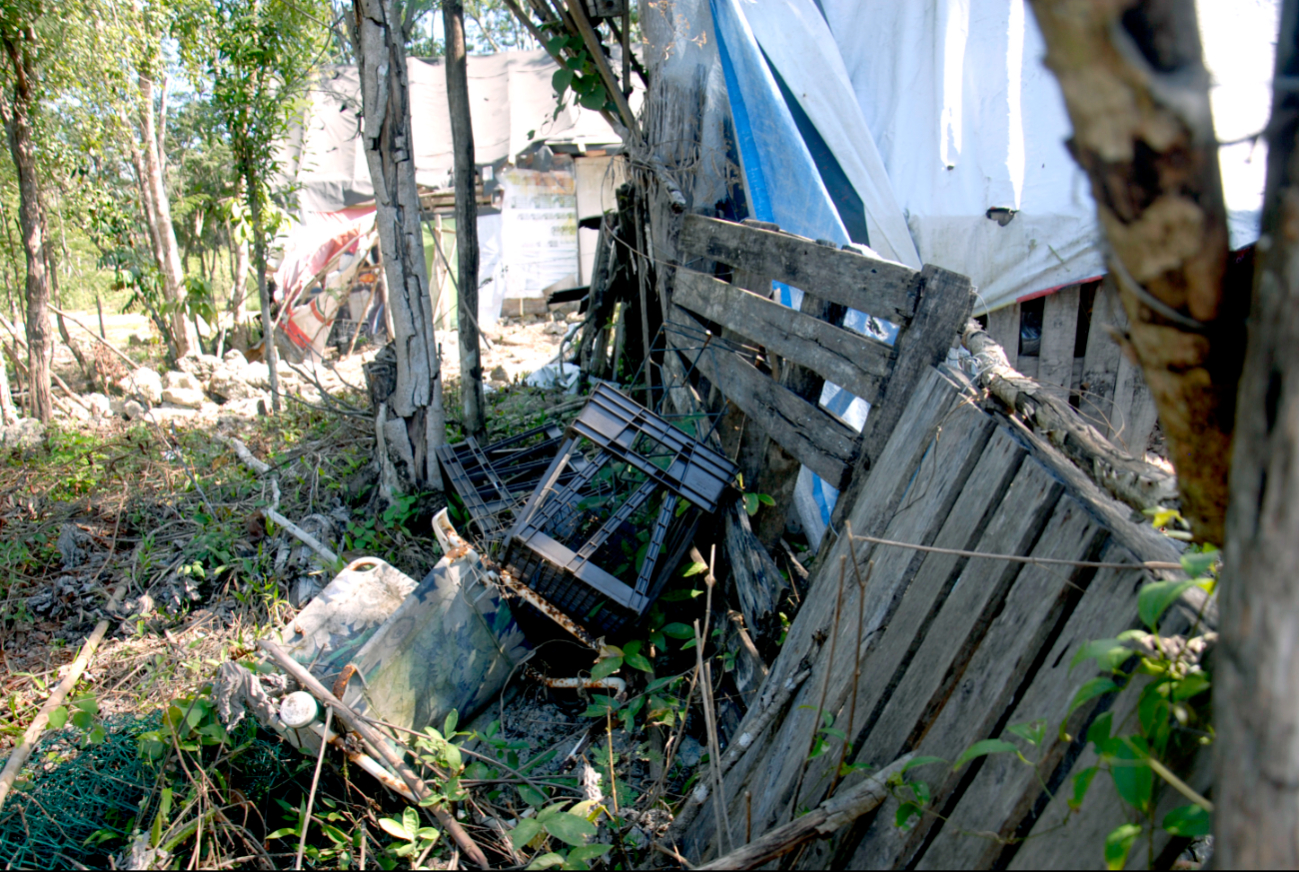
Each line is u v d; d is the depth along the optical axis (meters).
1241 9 3.62
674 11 4.14
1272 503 0.80
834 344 2.64
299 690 2.40
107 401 8.04
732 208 4.27
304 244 11.70
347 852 2.30
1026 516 1.57
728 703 2.99
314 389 8.55
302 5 6.60
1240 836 0.83
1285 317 0.80
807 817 1.61
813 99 4.47
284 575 4.12
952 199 4.57
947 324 2.24
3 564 4.44
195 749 2.48
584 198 14.54
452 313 13.27
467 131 5.03
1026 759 1.26
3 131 7.37
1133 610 1.23
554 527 3.40
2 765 2.89
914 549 1.94
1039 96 4.51
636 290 6.09
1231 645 0.85
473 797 2.48
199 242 13.79
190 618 3.96
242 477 5.33
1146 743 1.07
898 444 2.25
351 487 4.88
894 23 4.77
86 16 6.79
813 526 3.73
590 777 2.23
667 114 4.23
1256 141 0.85
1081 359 4.60
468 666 2.95
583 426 3.31
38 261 7.07
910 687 1.74
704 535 3.52
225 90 6.85
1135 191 0.84
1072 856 1.19
